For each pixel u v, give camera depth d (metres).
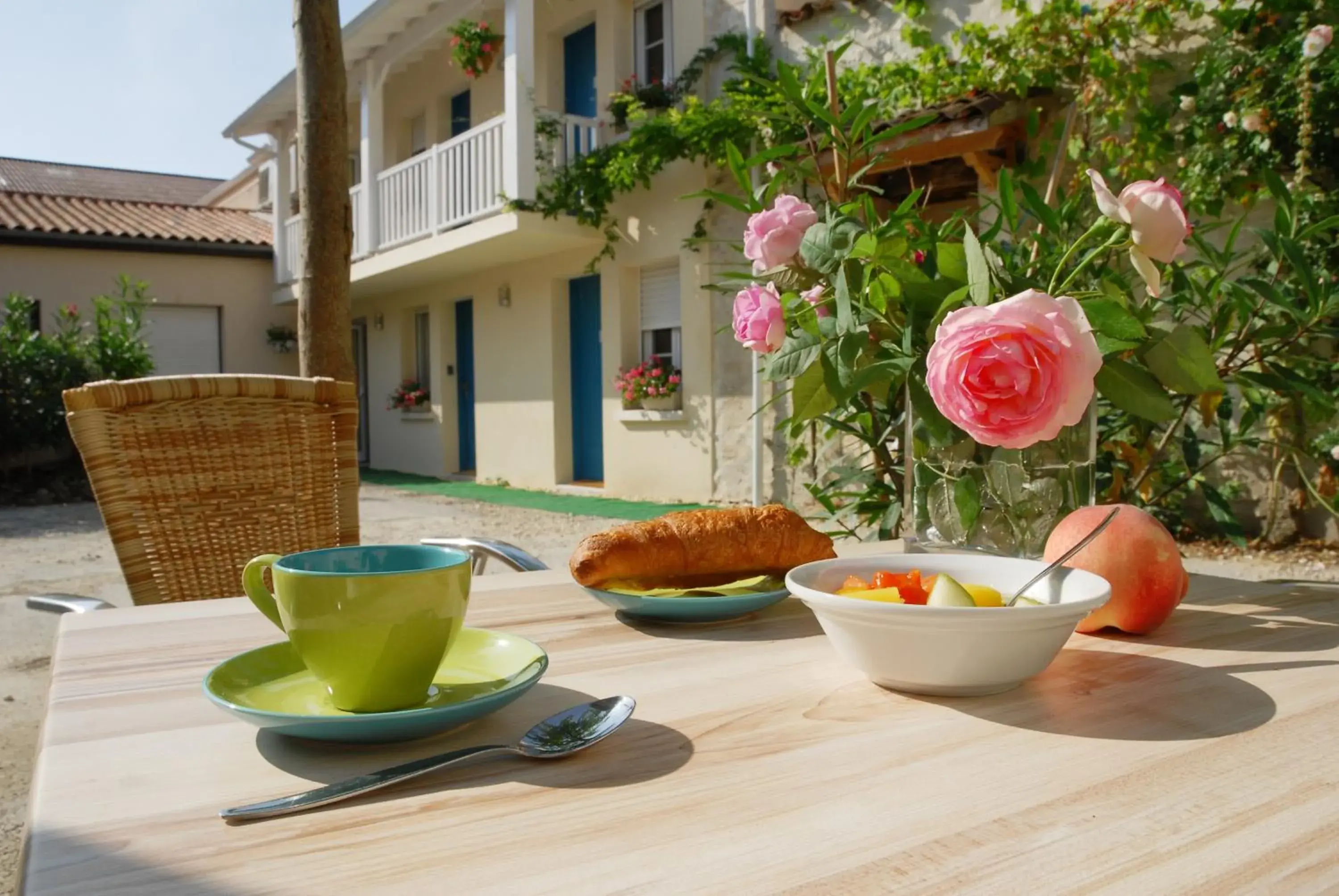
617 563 1.03
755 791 0.58
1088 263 1.05
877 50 6.77
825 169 2.03
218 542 1.65
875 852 0.49
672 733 0.69
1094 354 0.83
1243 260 3.68
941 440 1.08
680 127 7.27
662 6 8.85
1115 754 0.64
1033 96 5.49
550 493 9.76
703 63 8.13
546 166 8.70
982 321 0.85
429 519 7.85
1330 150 4.52
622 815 0.54
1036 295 0.84
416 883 0.46
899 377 1.17
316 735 0.63
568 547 6.29
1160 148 5.13
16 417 10.28
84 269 13.02
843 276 1.12
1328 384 2.25
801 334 1.25
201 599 1.61
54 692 0.81
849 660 0.79
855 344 1.11
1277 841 0.50
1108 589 0.77
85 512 9.29
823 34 7.16
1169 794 0.57
